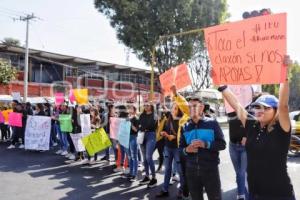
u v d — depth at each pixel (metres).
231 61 4.48
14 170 9.95
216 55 4.60
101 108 12.48
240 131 6.70
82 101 12.62
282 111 3.48
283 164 3.54
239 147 6.79
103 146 10.36
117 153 10.02
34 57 35.03
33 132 13.30
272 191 3.53
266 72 4.23
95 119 11.40
